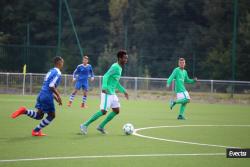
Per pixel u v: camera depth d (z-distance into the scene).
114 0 112.56
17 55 91.25
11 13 120.44
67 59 98.81
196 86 77.81
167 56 107.69
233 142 30.45
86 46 115.06
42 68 91.50
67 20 118.38
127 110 54.97
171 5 110.00
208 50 104.94
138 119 44.50
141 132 34.72
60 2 86.25
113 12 112.69
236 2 80.31
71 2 118.62
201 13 110.12
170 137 32.25
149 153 25.61
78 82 57.47
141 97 78.69
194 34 106.88
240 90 75.94
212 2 106.62
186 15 110.44
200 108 62.56
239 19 103.38
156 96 78.31
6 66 91.44
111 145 28.03
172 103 46.75
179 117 46.12
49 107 31.06
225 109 61.59
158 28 110.38
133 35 111.00
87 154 24.88
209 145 28.91
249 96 75.38
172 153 25.75
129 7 112.31
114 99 32.72
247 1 104.38
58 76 30.75
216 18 106.00
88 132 33.84
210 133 35.06
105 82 32.12
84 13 117.88
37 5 120.56
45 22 120.06
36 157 23.78
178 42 109.00
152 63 101.38
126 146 27.81
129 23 112.19
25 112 30.84
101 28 116.31
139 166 22.12
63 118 43.50
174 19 110.38
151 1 111.19
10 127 35.84
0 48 91.50
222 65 93.06
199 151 26.59
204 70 96.44
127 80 79.38
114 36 112.69
